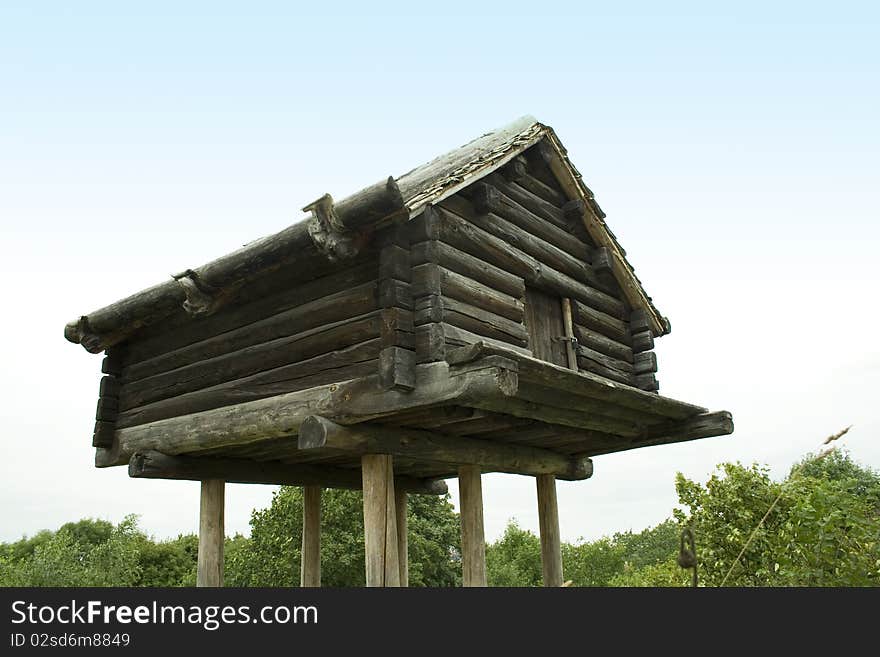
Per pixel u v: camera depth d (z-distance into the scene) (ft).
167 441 25.07
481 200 22.00
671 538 84.17
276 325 22.41
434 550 64.64
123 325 26.12
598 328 27.53
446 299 19.35
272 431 21.39
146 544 83.25
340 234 18.57
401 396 18.31
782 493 13.15
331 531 55.77
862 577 14.44
